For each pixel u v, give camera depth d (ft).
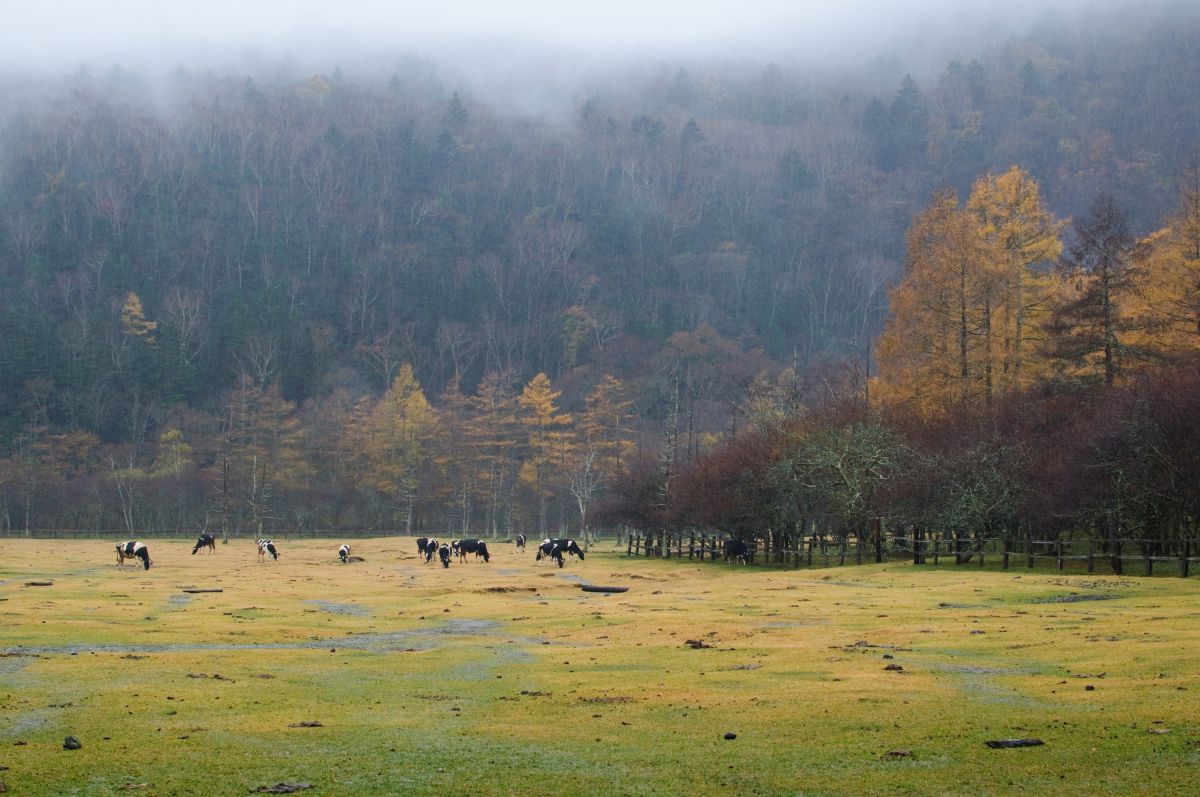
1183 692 66.39
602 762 54.75
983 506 201.77
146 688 75.56
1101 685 71.00
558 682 79.36
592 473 474.49
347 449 553.23
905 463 231.71
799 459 243.60
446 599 161.48
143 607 139.03
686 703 69.51
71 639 104.12
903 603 139.64
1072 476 184.24
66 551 323.98
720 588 182.19
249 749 57.62
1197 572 170.09
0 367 631.56
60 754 56.18
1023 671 79.51
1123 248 227.40
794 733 60.29
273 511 504.43
